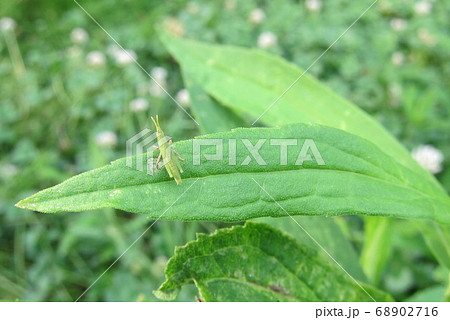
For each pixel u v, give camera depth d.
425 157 0.41
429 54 0.58
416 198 0.15
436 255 0.19
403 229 0.33
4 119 0.53
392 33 0.59
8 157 0.51
